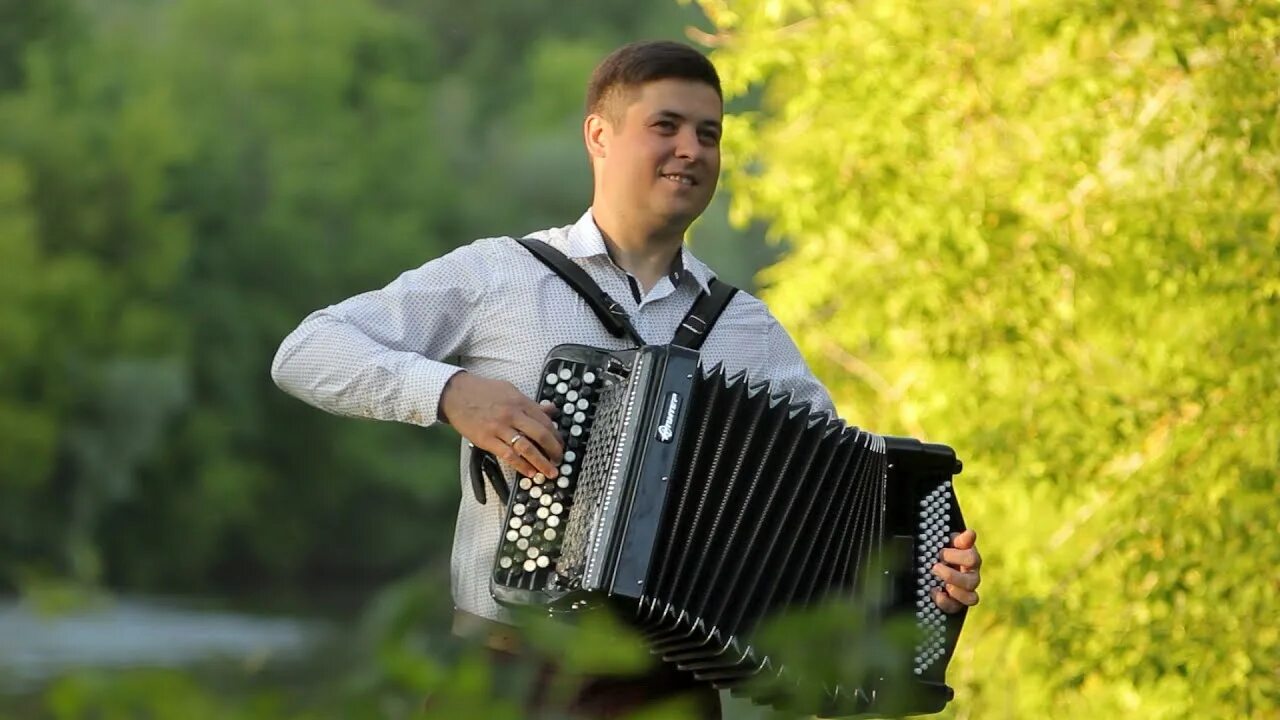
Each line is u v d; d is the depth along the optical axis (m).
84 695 2.39
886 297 14.59
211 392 95.06
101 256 87.94
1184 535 13.45
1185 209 13.95
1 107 86.94
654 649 7.31
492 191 104.31
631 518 7.17
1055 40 14.46
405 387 7.65
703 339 8.30
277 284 98.12
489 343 8.13
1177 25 13.82
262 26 101.31
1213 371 13.70
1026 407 14.10
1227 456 13.59
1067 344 14.62
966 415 14.44
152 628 69.56
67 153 86.62
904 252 14.56
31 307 82.31
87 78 92.06
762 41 15.11
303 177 98.00
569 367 7.64
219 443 93.88
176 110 94.81
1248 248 13.48
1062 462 13.65
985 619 13.99
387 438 101.81
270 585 98.25
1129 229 13.83
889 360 15.94
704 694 7.60
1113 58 14.59
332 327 7.94
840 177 14.77
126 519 91.44
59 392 82.88
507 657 2.96
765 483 7.44
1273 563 13.21
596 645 2.93
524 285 8.15
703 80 8.30
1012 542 14.70
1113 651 13.25
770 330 8.59
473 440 7.50
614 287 8.28
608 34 124.75
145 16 104.38
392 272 99.81
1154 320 14.26
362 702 2.52
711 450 7.37
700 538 7.29
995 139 15.10
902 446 7.86
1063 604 13.68
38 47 90.44
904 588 7.88
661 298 8.38
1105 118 14.46
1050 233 14.16
